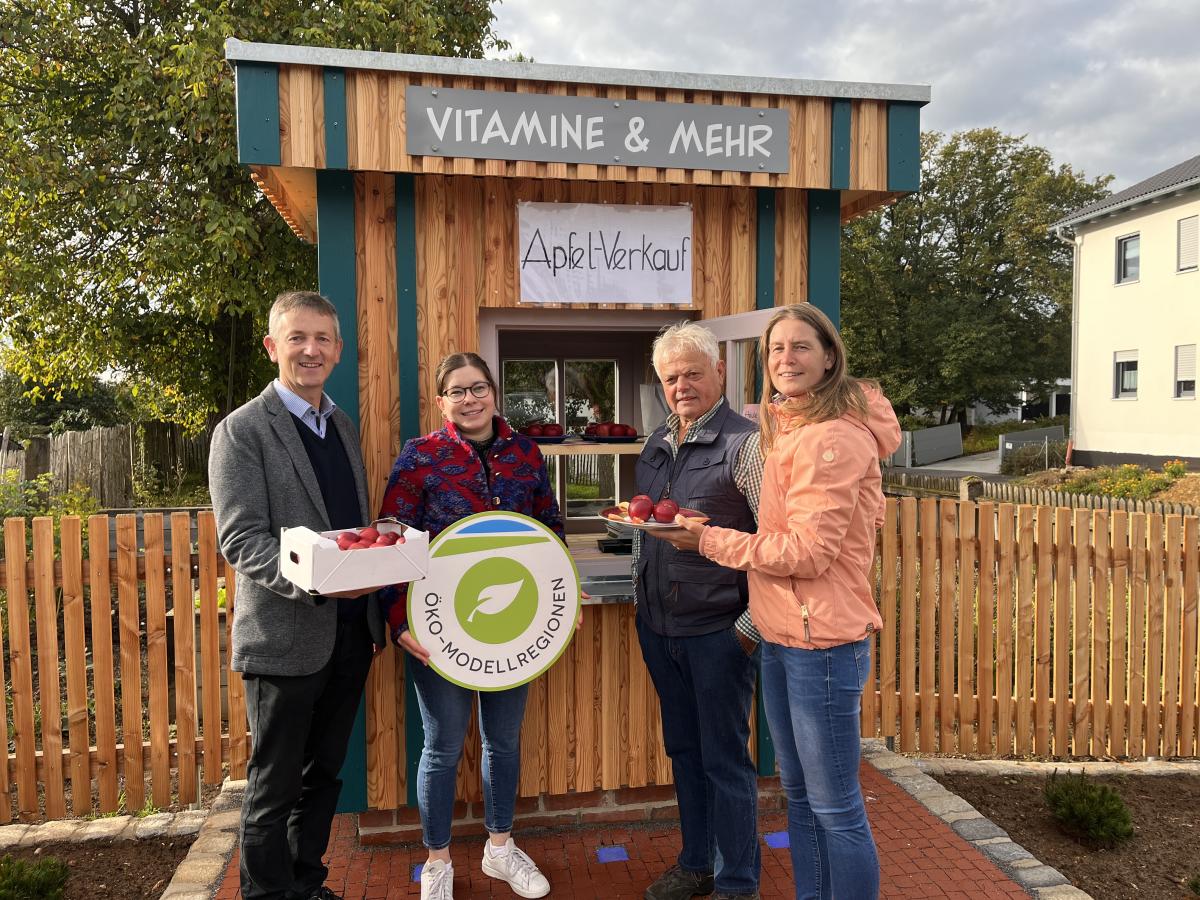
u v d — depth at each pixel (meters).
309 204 3.66
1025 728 4.41
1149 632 4.38
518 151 2.96
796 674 2.13
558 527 2.83
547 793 3.28
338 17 10.12
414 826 3.18
